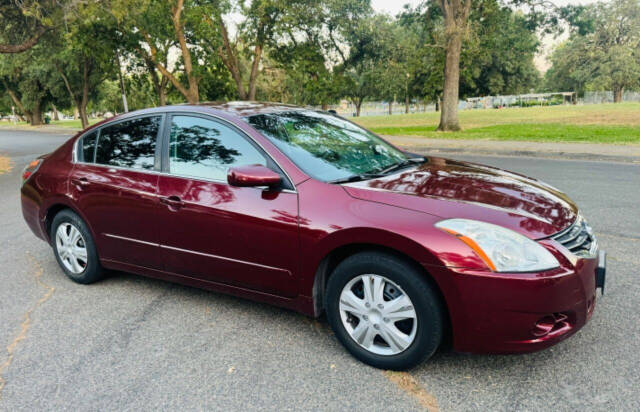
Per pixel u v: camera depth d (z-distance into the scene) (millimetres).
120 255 3816
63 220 4125
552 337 2395
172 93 38938
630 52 61969
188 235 3314
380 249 2623
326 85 30500
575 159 11289
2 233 5953
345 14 29156
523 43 28797
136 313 3566
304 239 2809
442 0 21812
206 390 2580
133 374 2756
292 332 3197
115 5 17922
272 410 2391
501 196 2789
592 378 2539
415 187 2855
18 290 4086
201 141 3373
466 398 2424
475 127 24234
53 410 2457
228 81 32688
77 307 3709
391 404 2402
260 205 2977
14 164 14281
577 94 73938
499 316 2352
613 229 5184
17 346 3127
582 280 2438
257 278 3094
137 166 3648
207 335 3191
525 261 2338
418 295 2488
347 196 2768
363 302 2695
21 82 52406
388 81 47125
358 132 3928
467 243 2379
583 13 23766
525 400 2387
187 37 28328
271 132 3248
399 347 2605
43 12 16578
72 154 4152
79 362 2908
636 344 2854
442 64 24203
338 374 2684
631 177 8375
